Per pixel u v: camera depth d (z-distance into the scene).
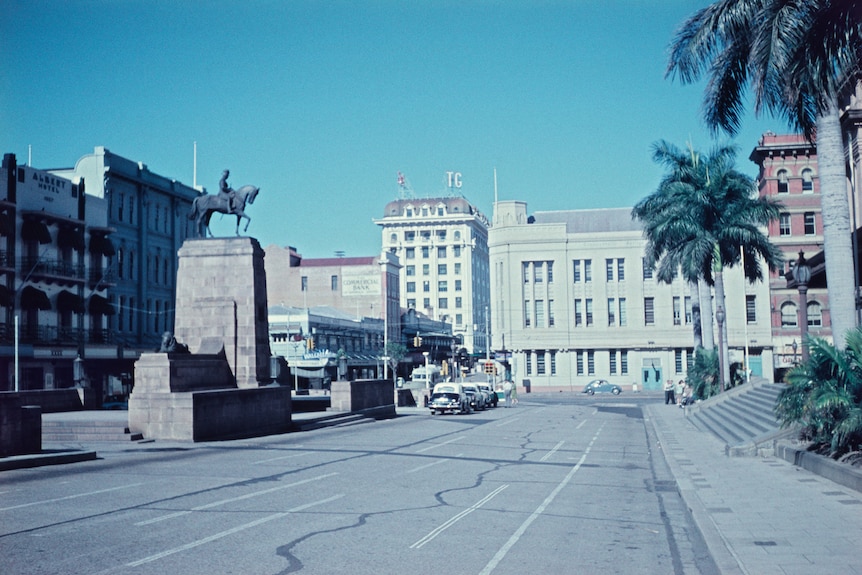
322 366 80.94
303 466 21.48
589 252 94.06
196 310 36.62
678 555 11.07
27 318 54.16
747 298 87.44
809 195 73.81
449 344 131.12
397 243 179.75
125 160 65.44
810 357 19.95
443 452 25.86
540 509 14.86
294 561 10.34
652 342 92.44
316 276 112.31
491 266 97.31
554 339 94.00
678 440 30.17
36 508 14.31
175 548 11.07
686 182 50.22
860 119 47.50
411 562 10.37
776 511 14.09
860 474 16.11
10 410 21.03
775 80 19.19
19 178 53.53
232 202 37.31
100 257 61.50
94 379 60.00
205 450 25.91
